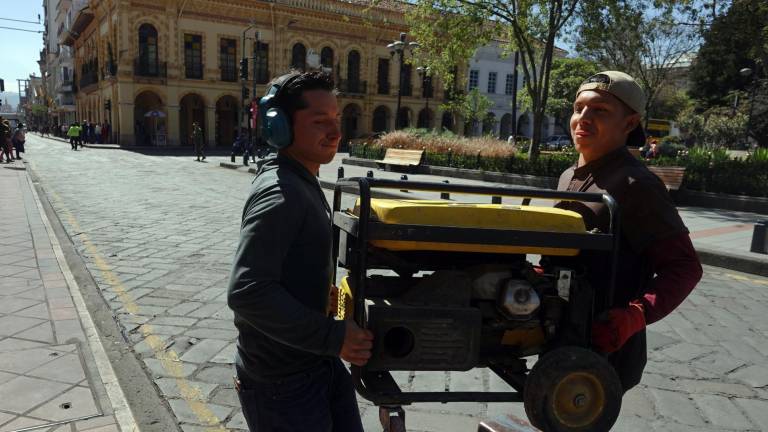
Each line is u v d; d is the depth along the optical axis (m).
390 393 1.53
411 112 44.03
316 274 1.49
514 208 1.54
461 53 18.45
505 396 1.62
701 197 11.62
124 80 33.62
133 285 4.90
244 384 1.61
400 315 1.46
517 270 1.61
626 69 23.66
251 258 1.36
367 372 1.62
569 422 1.54
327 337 1.37
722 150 13.18
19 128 20.44
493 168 16.58
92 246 6.39
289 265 1.44
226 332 3.84
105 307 4.29
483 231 1.47
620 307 1.76
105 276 5.16
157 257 5.93
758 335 4.23
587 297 1.62
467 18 17.25
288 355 1.52
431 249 1.48
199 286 4.90
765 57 14.57
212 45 35.94
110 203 9.91
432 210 1.48
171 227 7.68
